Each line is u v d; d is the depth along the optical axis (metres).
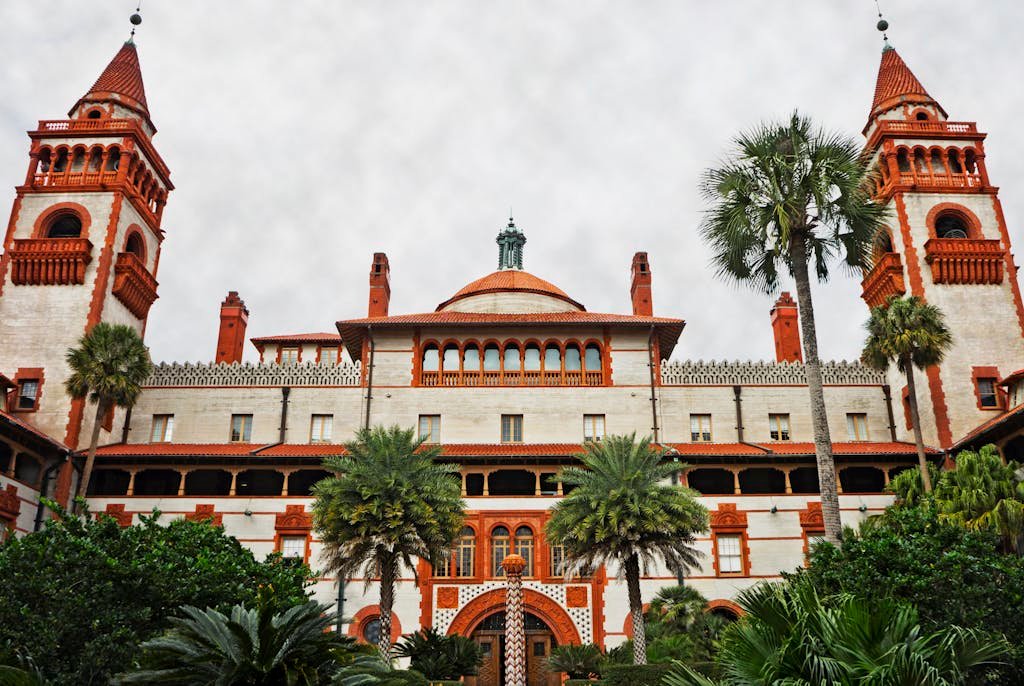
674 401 50.31
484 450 46.75
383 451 34.75
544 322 50.59
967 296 49.19
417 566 43.75
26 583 21.17
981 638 17.67
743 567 44.03
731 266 32.19
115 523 25.52
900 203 51.34
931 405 46.94
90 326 48.19
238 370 51.38
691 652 31.59
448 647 36.09
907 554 22.75
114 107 55.56
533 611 43.00
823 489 27.48
